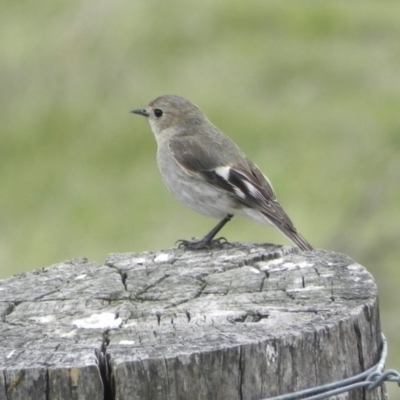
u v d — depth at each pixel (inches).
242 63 1019.3
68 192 807.1
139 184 810.2
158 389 212.8
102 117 914.1
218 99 946.7
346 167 812.0
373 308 246.1
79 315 249.1
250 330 227.0
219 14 1117.7
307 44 1067.3
